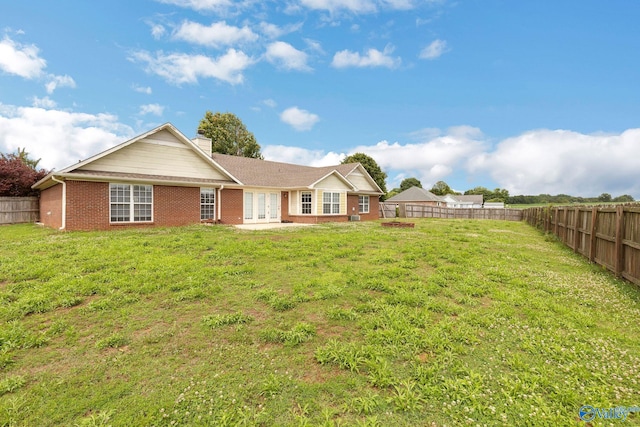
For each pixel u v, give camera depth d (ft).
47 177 41.11
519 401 7.98
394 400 8.12
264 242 32.24
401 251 29.50
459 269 22.16
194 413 7.72
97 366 9.91
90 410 7.88
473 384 8.67
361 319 13.33
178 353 10.72
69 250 26.20
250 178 64.18
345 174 77.25
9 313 13.70
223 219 57.06
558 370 9.44
